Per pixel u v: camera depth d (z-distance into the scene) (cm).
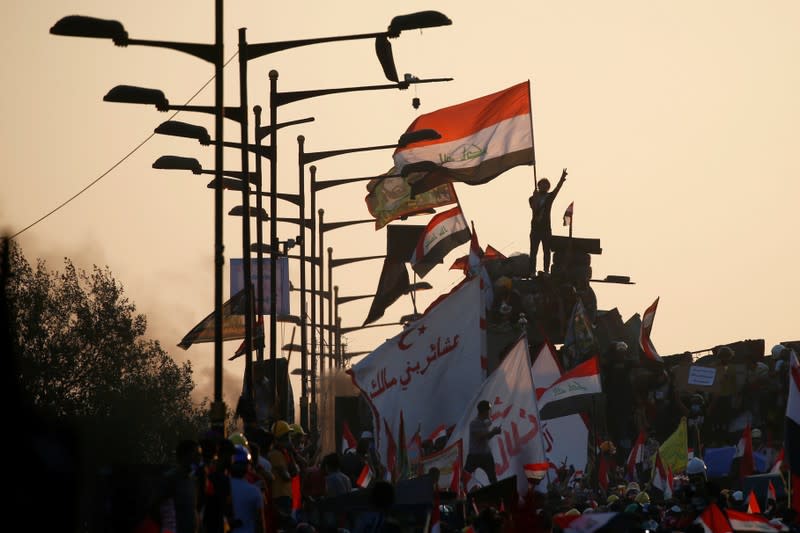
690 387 14650
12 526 1465
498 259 13625
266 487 5019
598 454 11394
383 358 6750
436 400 6681
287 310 12925
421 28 7012
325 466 5828
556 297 13575
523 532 3734
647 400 14325
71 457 1507
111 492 3216
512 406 6356
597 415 13525
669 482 8762
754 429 13388
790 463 4594
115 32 6272
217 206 6303
